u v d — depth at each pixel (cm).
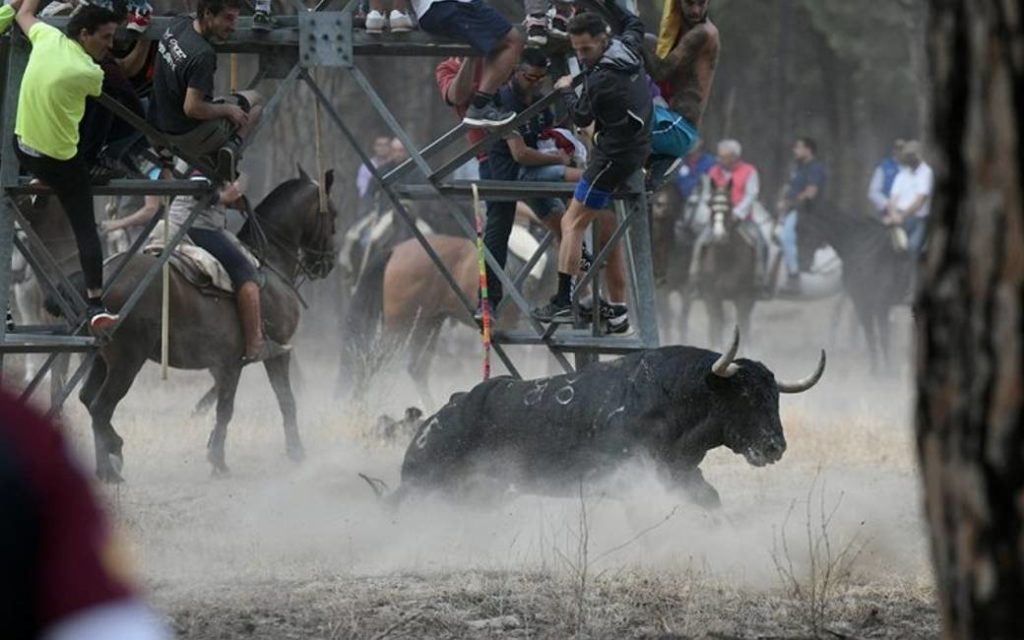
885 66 14400
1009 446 1207
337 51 4403
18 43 4244
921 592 2886
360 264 8762
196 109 4159
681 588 2859
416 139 11606
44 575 859
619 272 4550
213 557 3300
